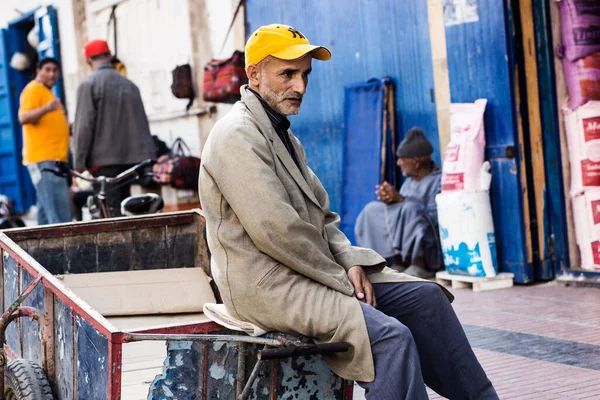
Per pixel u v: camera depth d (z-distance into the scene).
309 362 3.31
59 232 4.98
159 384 3.11
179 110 11.77
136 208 6.48
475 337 5.80
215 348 3.18
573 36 7.30
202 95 11.33
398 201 8.05
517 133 7.45
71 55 13.88
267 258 3.26
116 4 12.70
